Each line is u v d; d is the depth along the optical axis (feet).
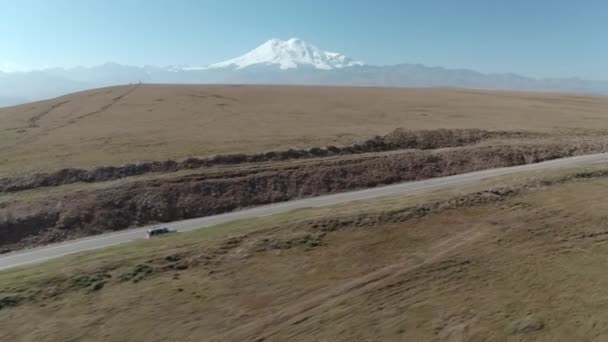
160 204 125.49
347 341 51.29
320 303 60.49
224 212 128.47
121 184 130.41
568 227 86.48
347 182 150.82
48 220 113.60
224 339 52.65
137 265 73.00
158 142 179.52
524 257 73.15
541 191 113.60
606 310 56.08
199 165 151.43
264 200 136.26
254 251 78.74
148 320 57.47
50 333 54.80
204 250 79.36
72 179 136.05
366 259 74.64
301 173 150.00
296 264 73.51
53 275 69.92
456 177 154.40
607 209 97.25
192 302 61.87
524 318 54.75
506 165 170.50
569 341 49.96
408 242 81.51
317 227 89.15
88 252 88.33
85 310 60.29
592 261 71.05
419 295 61.62
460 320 54.85
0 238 106.01
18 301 62.49
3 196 122.83
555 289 62.18
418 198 110.63
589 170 134.72
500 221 91.04
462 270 69.00
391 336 52.01
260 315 57.88
